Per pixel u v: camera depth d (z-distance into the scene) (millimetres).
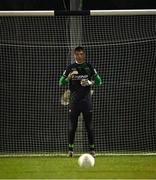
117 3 39000
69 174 27000
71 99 30672
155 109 37625
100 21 37250
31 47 37406
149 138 37719
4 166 29672
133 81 37562
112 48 37406
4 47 37500
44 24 37469
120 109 37625
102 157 32781
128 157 32812
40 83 37562
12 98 37781
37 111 37656
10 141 37781
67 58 36219
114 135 37656
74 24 35156
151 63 37562
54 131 37531
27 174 27125
